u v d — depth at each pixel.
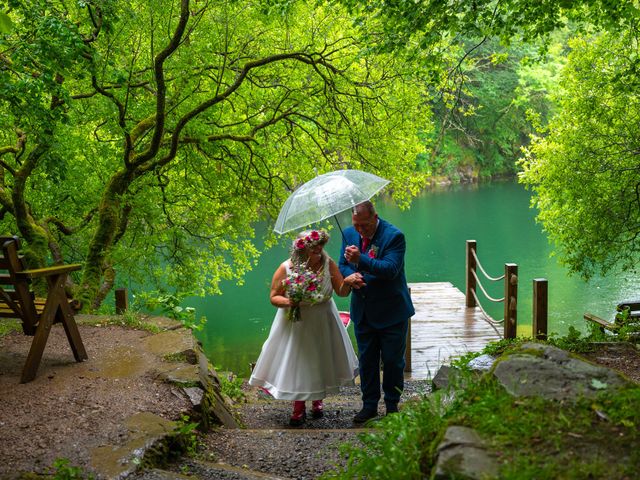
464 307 11.38
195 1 10.59
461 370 3.96
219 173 12.91
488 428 2.83
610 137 12.48
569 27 34.91
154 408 4.61
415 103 12.66
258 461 4.34
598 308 18.20
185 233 13.95
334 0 8.95
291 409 6.37
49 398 4.72
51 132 8.65
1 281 5.12
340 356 5.56
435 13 8.59
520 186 42.41
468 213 33.56
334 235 27.58
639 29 11.02
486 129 44.19
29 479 3.42
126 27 9.81
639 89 11.48
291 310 5.38
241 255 15.72
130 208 12.01
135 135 10.48
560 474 2.47
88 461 3.70
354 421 5.51
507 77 40.38
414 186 14.24
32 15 7.45
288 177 14.04
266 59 10.69
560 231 13.66
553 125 13.31
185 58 9.93
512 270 8.34
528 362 3.36
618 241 13.03
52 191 12.35
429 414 3.27
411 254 25.67
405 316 5.32
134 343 6.15
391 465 3.02
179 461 4.10
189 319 8.41
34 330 5.23
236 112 13.02
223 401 5.74
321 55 11.43
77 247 13.75
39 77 7.55
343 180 5.29
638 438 2.67
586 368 3.28
